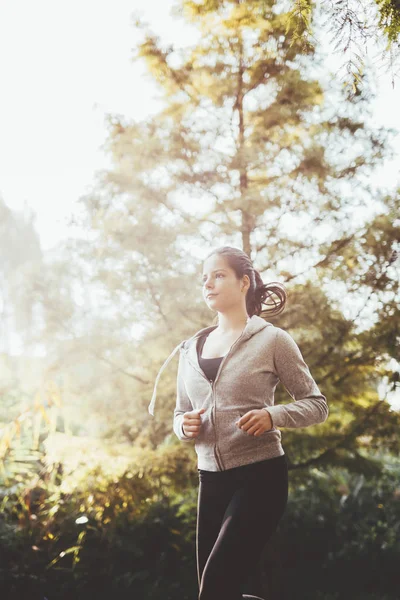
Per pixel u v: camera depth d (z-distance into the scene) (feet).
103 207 11.93
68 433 12.87
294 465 11.91
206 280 6.09
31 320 12.28
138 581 12.68
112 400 11.59
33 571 12.23
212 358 5.82
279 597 12.17
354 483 17.22
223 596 4.88
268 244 11.81
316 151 11.26
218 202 11.84
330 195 11.59
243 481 5.38
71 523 13.03
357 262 11.18
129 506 13.48
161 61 12.02
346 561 14.43
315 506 15.88
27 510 13.15
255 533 5.15
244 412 5.45
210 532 5.52
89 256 11.81
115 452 11.94
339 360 11.37
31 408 12.71
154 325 11.70
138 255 11.50
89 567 12.59
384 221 11.03
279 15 10.98
